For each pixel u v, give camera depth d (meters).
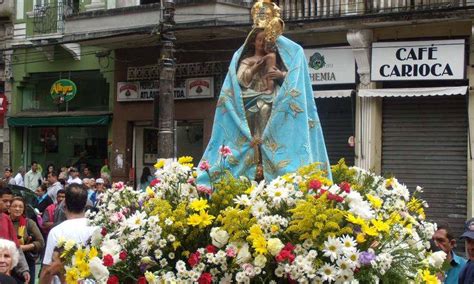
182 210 5.00
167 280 4.73
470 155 15.79
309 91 6.09
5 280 5.28
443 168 16.28
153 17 19.72
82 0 23.03
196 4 18.77
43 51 23.70
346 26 16.70
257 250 4.60
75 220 6.36
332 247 4.52
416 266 5.00
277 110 5.92
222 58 19.61
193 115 20.05
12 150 24.50
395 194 5.63
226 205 5.11
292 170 5.79
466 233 5.76
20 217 9.15
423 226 5.52
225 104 6.16
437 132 16.36
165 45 16.08
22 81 24.47
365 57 16.73
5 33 25.00
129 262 5.01
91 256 4.95
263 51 6.22
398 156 16.80
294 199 4.88
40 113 23.77
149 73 21.00
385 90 16.41
